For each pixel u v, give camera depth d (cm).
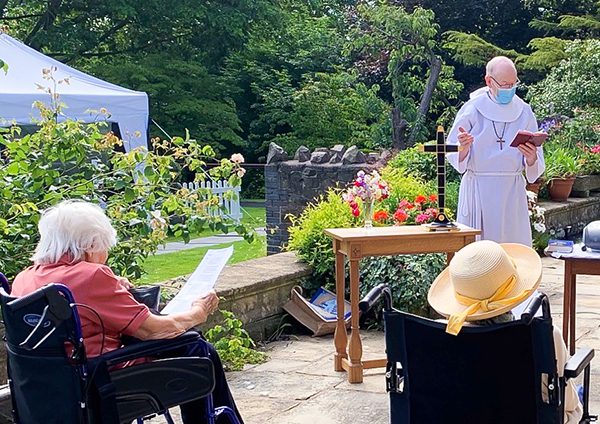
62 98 834
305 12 2441
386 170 726
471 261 262
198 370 282
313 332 569
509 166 482
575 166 1056
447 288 285
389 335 262
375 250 452
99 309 271
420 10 1656
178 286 511
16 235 428
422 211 636
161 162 463
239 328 509
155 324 277
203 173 490
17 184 433
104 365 257
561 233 997
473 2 2216
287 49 2252
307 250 614
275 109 2078
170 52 2086
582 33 2012
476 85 2156
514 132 482
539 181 1023
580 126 1258
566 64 1530
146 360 299
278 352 530
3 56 892
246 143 2086
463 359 251
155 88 1925
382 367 462
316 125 2011
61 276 271
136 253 454
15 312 253
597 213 1123
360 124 1964
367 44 1748
